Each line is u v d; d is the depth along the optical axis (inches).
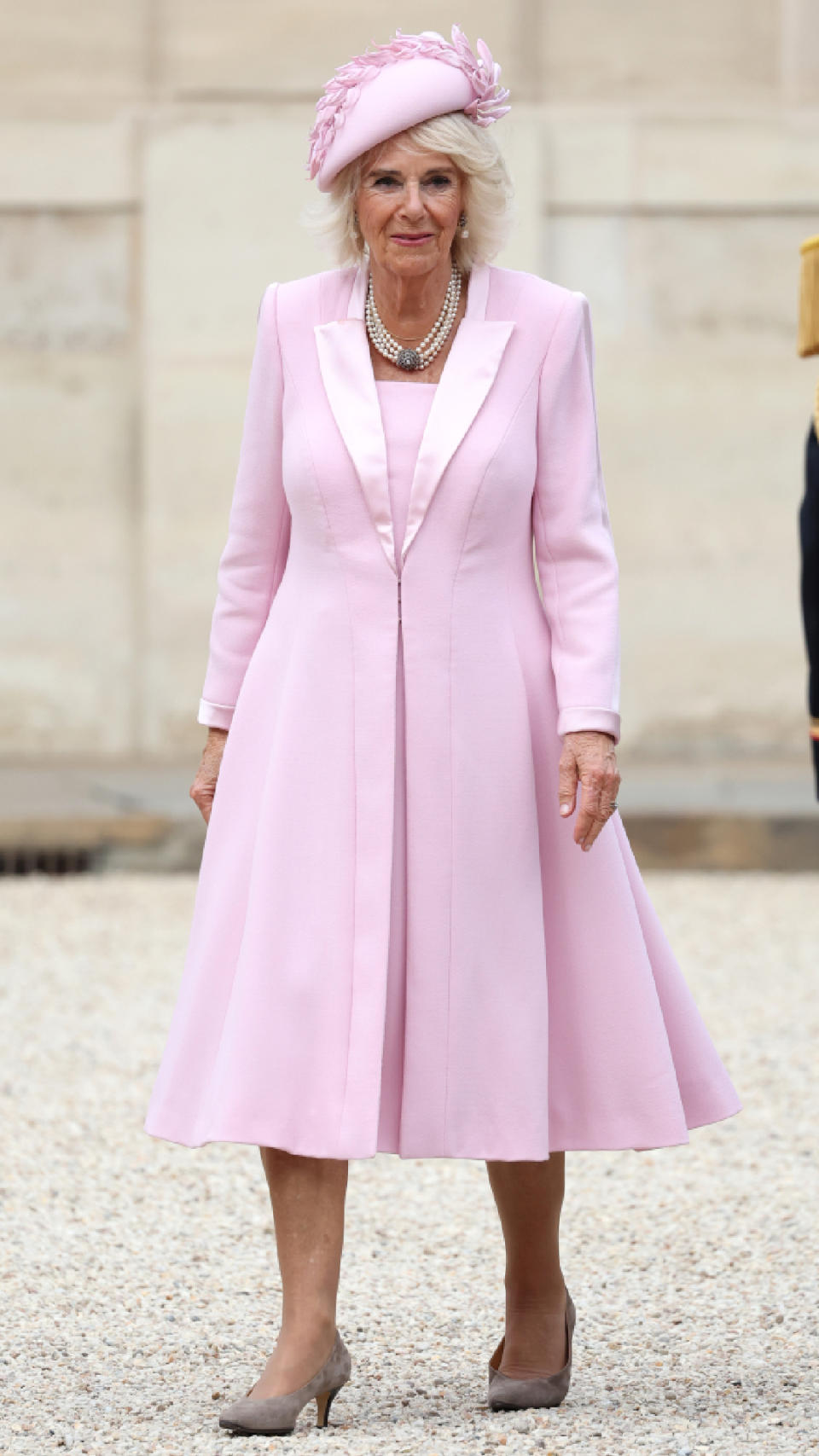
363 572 422.3
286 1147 410.3
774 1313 512.1
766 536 1715.1
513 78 1685.5
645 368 1701.5
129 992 944.9
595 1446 408.2
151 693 1717.5
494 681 423.2
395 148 419.2
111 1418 431.5
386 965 415.8
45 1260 566.9
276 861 420.5
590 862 430.9
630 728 1723.7
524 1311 446.0
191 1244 584.1
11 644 1713.8
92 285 1700.3
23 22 1680.6
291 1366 415.2
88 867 1299.2
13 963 1010.1
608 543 434.6
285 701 426.9
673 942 1066.7
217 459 1706.4
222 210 1690.5
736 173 1684.3
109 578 1715.1
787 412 1710.1
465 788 419.8
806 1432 418.0
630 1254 572.1
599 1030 428.1
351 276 440.1
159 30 1684.3
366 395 425.1
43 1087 772.6
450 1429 420.8
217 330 1700.3
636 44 1690.5
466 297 437.7
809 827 1307.8
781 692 1721.2
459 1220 609.0
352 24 1688.0
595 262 1691.7
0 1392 452.1
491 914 420.8
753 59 1690.5
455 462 420.2
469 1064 418.0
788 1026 870.4
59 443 1708.9
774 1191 633.6
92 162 1689.2
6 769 1628.9
